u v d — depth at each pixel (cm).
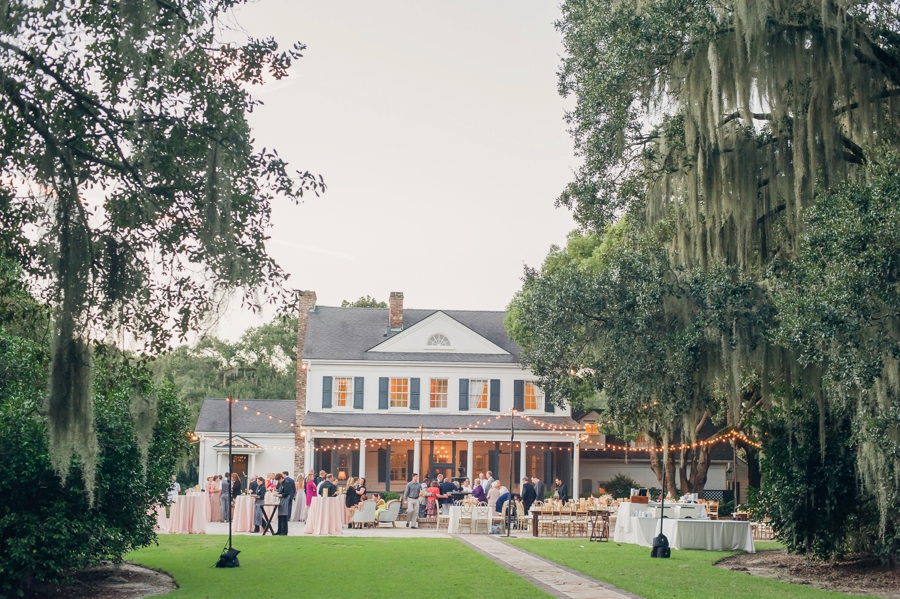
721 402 2406
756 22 1580
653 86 1756
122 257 1187
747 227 1755
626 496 4262
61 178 1110
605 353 1792
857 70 1616
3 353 1291
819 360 1330
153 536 1552
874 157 1564
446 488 2944
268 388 6269
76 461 1242
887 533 1590
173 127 1185
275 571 1505
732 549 2047
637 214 1920
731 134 1758
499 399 4372
